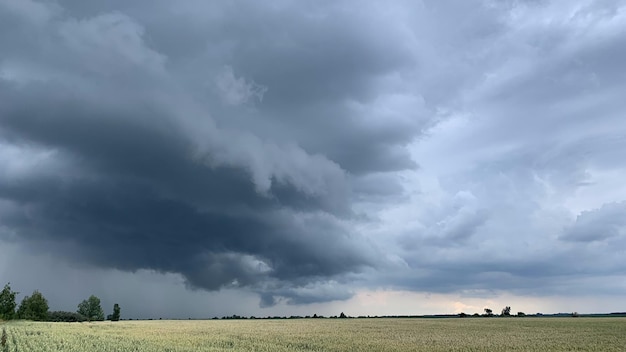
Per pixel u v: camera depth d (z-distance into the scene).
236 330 65.69
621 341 48.25
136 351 33.56
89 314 141.75
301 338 49.75
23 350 32.31
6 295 95.62
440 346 41.25
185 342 42.28
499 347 41.16
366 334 57.00
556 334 58.78
